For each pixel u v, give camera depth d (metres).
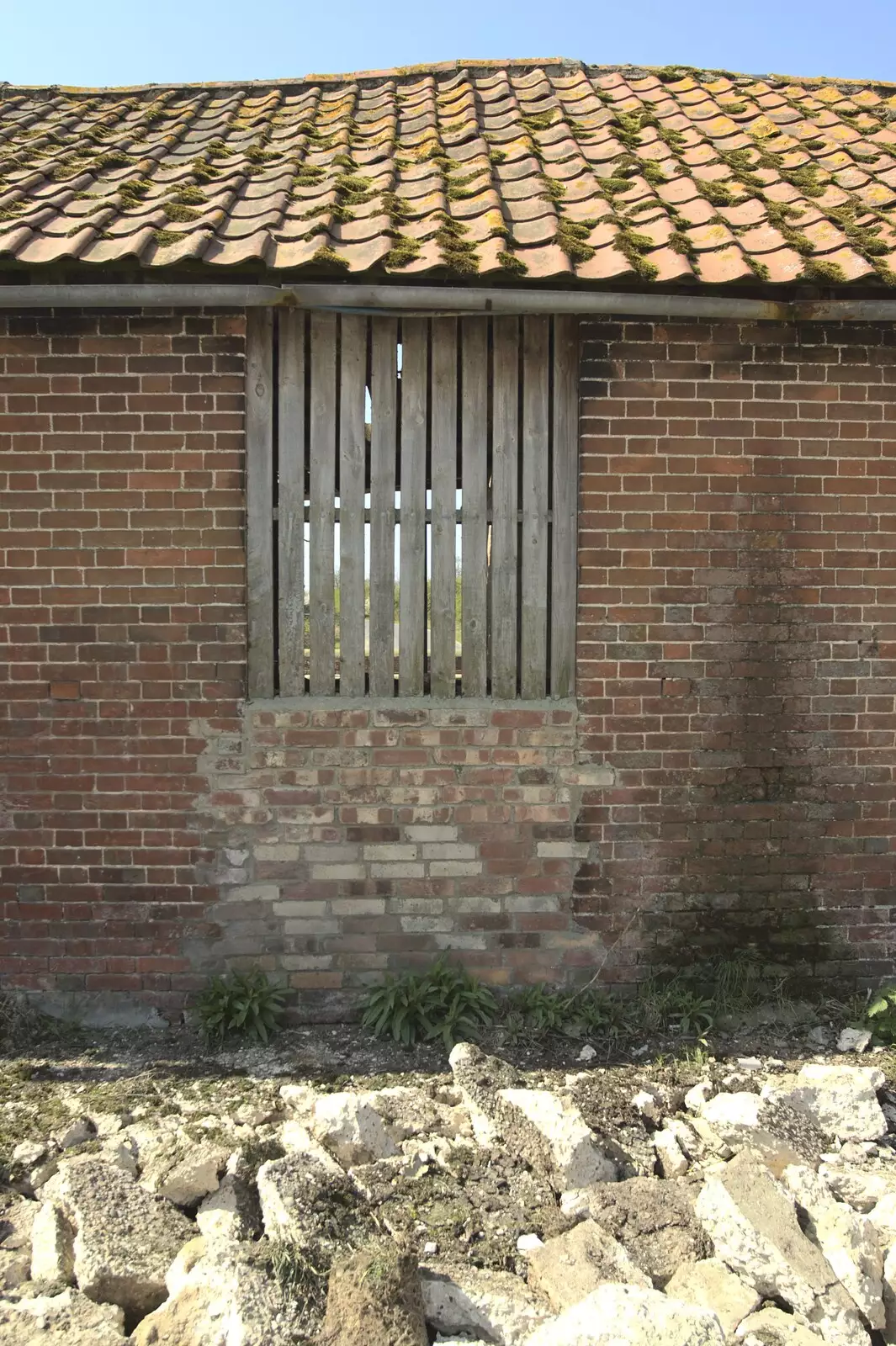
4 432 4.27
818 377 4.41
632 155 5.16
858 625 4.47
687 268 4.02
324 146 5.34
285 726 4.37
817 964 4.54
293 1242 2.69
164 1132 3.55
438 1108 3.68
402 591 4.43
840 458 4.43
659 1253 2.86
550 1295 2.68
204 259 3.98
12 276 4.19
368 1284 2.49
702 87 6.30
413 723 4.41
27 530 4.29
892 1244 2.95
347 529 4.41
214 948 4.41
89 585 4.31
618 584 4.41
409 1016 4.29
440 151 5.14
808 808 4.50
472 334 4.40
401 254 4.07
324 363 4.36
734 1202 2.88
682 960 4.51
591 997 4.43
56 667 4.33
